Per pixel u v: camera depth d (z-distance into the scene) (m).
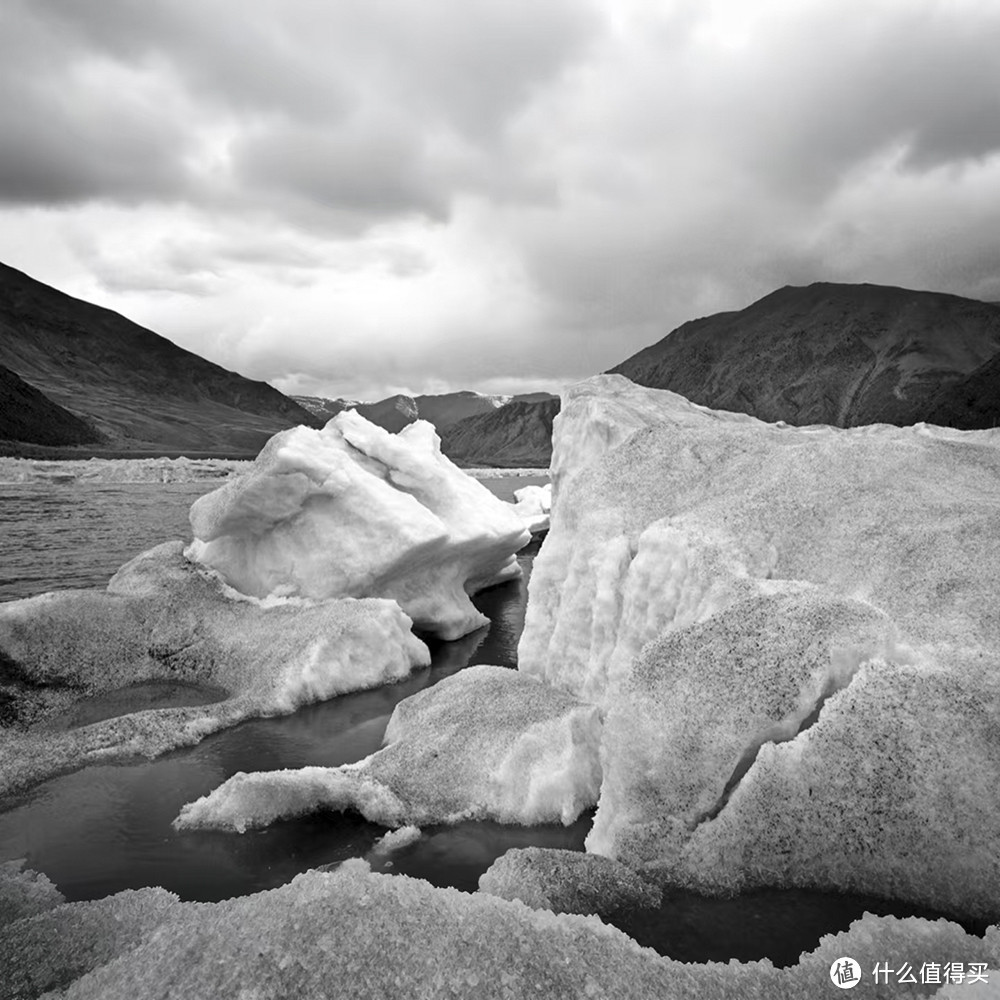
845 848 4.93
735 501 8.47
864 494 8.05
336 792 7.07
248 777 7.05
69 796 7.57
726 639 5.94
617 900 4.89
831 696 5.37
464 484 18.52
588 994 3.72
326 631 11.41
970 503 7.48
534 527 33.47
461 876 5.96
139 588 13.28
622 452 10.45
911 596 6.37
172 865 6.24
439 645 14.79
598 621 8.66
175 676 11.28
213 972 3.89
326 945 4.03
